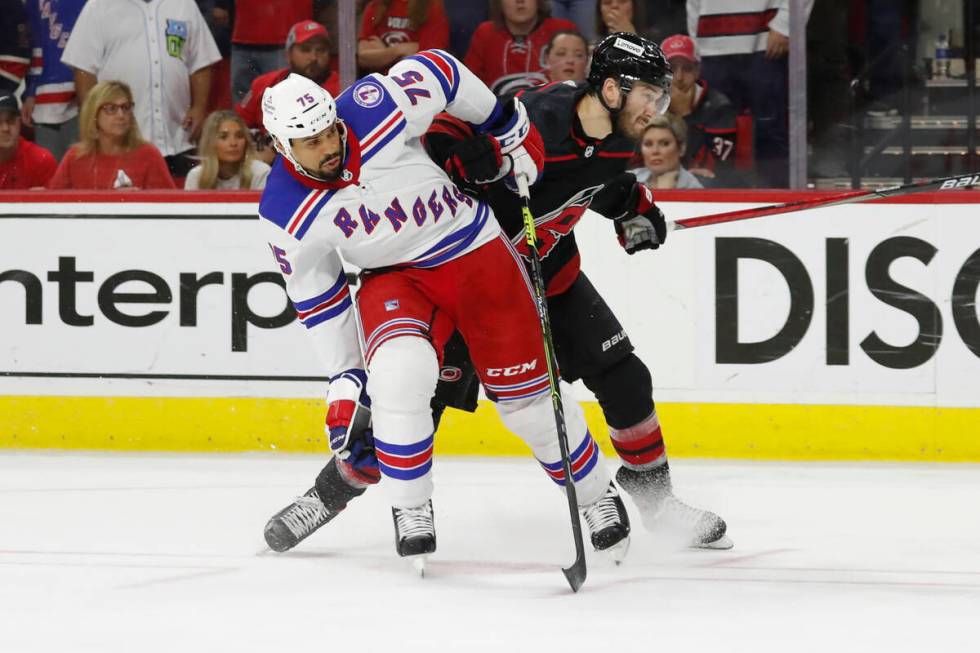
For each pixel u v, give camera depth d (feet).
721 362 62.03
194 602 36.55
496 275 38.60
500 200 41.22
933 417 61.11
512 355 38.99
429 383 38.09
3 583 38.93
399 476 38.50
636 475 44.60
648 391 43.88
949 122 63.05
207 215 63.46
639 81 38.99
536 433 40.11
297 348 63.36
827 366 61.52
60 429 64.85
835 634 33.12
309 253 37.83
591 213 61.87
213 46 65.51
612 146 40.81
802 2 62.69
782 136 63.77
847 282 61.21
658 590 37.88
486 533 46.50
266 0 64.85
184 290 63.77
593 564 41.63
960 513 50.24
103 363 64.39
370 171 37.11
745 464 60.75
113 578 39.55
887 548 44.19
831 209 61.00
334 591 37.83
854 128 63.72
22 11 65.36
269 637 32.89
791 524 48.39
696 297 61.93
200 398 64.08
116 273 64.03
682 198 61.98
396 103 37.58
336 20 65.16
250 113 65.72
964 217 60.44
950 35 62.59
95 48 65.10
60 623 34.35
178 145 65.82
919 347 61.05
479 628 33.63
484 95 39.27
